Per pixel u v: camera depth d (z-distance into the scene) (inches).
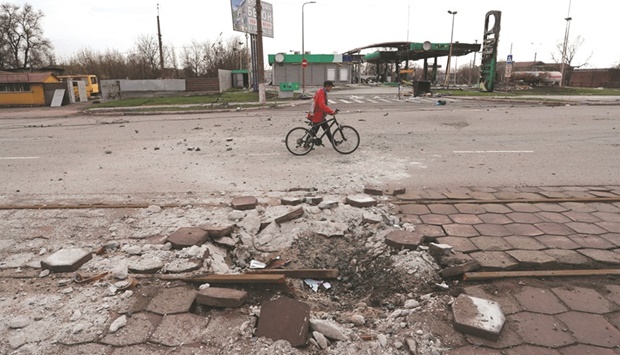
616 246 155.6
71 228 184.2
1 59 2089.1
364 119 570.6
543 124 490.6
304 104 922.1
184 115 762.2
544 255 146.9
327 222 184.2
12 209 209.9
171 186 252.5
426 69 1913.1
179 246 159.3
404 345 105.3
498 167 287.4
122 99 1285.7
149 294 129.7
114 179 273.0
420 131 457.1
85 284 135.9
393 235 165.3
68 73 2085.4
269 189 241.4
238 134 464.4
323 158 325.7
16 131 565.6
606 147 347.3
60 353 103.3
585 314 115.4
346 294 145.2
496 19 1194.0
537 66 2345.0
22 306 124.0
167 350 104.4
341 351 103.7
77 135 501.0
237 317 118.1
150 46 2110.0
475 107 737.0
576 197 213.6
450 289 132.7
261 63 903.7
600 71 2153.1
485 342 104.9
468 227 175.3
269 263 160.9
